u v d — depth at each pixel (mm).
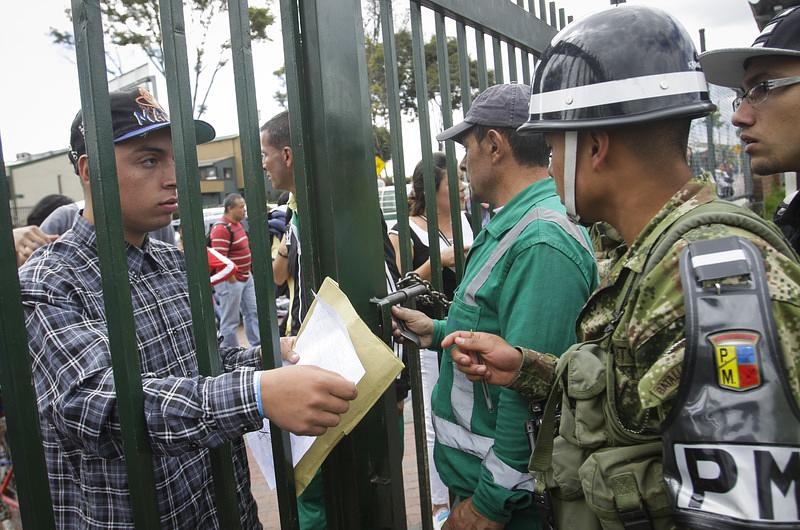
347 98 1517
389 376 1322
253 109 1328
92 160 1112
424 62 1854
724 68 1854
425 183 1883
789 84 1697
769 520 825
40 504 1094
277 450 1378
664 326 996
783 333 886
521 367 1557
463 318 1815
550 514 1399
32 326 1376
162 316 1601
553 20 2881
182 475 1534
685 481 908
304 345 1389
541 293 1626
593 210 1282
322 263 1512
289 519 1397
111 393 1237
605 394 1174
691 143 6047
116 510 1451
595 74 1179
